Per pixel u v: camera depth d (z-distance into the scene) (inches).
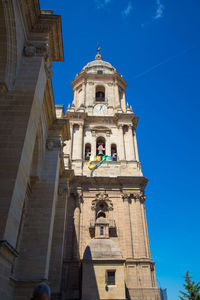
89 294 1060.5
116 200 1438.2
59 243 1028.5
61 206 1112.2
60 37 767.7
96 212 1418.6
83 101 1872.5
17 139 529.3
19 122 550.9
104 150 1685.5
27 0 654.5
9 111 564.4
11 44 608.7
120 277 1104.8
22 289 641.6
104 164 1573.6
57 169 874.1
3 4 570.3
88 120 1781.5
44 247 711.7
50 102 864.3
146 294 1136.8
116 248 1214.3
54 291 927.0
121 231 1333.7
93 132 1729.8
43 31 722.8
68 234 1310.3
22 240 719.1
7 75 586.9
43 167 863.1
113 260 1144.8
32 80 617.6
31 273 671.1
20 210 507.2
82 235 1318.9
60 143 916.6
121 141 1663.4
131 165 1560.0
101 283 1088.2
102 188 1470.2
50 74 780.0
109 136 1716.3
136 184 1464.1
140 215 1365.7
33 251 704.4
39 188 816.9
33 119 585.9
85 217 1381.6
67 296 1112.8
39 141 842.8
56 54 799.1
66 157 1545.3
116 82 1998.0
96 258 1151.6
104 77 2034.9
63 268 1192.8
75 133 1710.1
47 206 782.5
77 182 1467.8
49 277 957.8
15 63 614.2
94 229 1327.5
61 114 1126.4
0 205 454.3
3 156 507.8
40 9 753.0
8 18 589.6
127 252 1253.7
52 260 992.2
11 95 586.2
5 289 448.5
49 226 747.4
